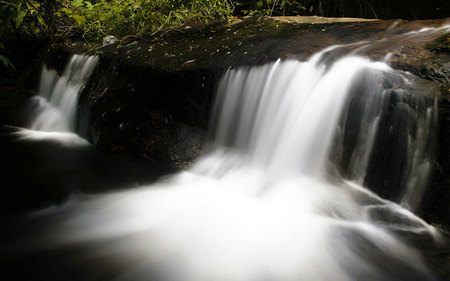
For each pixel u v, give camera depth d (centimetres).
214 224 264
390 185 260
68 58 570
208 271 215
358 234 243
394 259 220
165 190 320
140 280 206
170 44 473
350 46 341
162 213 281
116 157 392
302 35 407
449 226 234
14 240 242
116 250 233
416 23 410
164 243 242
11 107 579
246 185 317
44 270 213
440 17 613
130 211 284
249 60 357
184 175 347
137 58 436
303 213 270
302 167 309
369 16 696
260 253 231
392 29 395
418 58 280
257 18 539
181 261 223
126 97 418
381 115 261
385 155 260
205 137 377
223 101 362
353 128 278
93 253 230
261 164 335
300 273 214
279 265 220
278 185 307
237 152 356
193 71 369
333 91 292
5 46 695
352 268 216
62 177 345
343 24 442
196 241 244
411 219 246
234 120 358
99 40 610
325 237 243
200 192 315
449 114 232
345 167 285
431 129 239
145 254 231
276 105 329
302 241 241
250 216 273
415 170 248
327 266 219
